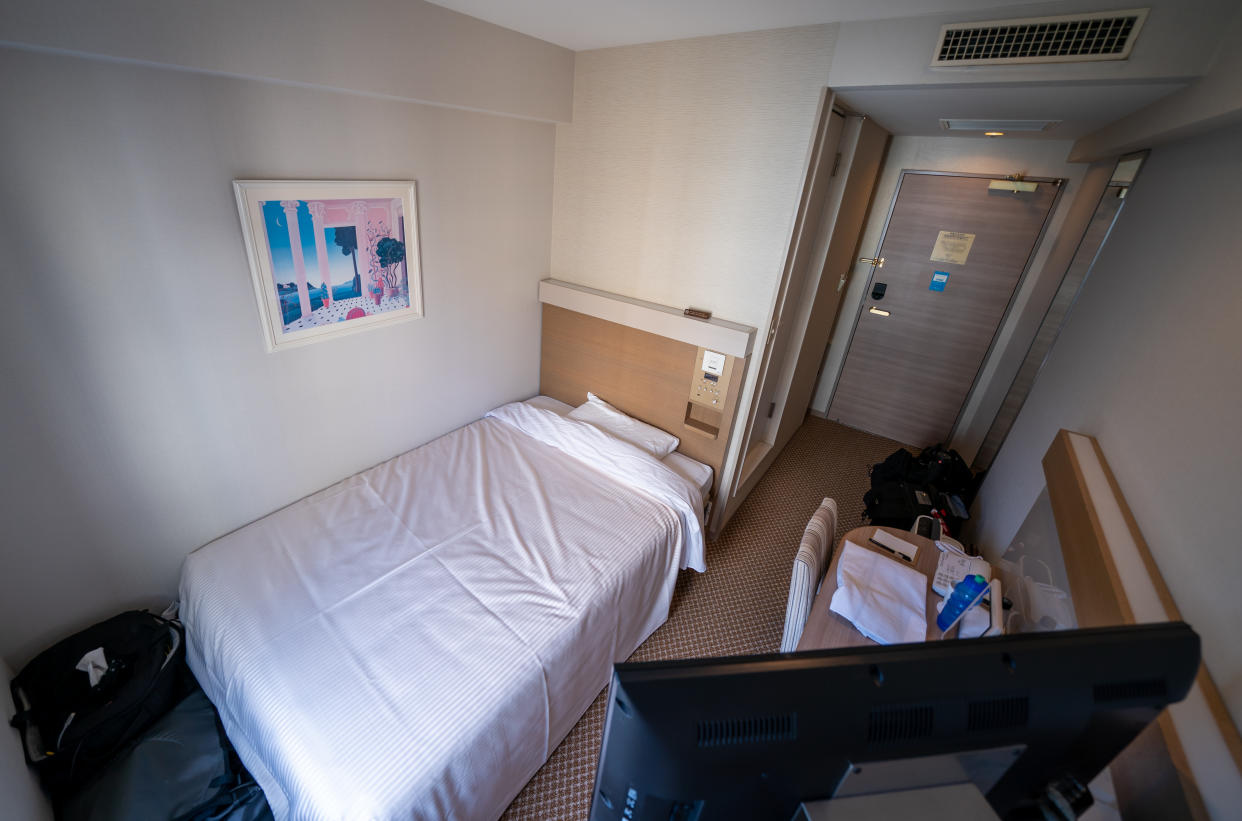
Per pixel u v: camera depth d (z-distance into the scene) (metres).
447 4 1.73
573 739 1.79
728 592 2.46
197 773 1.42
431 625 1.54
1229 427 0.90
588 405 2.82
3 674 1.33
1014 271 3.12
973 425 3.47
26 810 1.12
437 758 1.24
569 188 2.59
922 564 1.71
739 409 2.43
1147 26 1.23
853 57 1.69
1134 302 1.57
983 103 1.82
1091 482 1.32
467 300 2.42
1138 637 0.52
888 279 3.54
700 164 2.16
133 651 1.53
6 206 1.16
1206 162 1.35
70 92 1.19
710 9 1.61
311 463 2.02
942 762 0.50
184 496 1.68
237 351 1.67
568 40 2.15
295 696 1.31
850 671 0.49
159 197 1.38
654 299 2.51
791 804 0.52
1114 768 0.84
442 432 2.57
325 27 1.51
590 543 1.92
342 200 1.78
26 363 1.26
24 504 1.34
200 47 1.29
